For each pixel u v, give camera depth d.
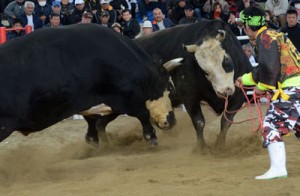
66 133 14.38
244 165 9.45
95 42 9.50
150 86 10.39
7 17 20.48
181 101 11.70
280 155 8.17
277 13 21.06
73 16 20.52
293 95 8.02
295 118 8.06
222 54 10.30
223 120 11.07
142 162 10.28
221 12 21.95
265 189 7.71
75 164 10.39
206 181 8.36
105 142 12.07
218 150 11.01
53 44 9.15
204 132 13.59
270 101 8.23
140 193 7.70
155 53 11.86
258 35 8.12
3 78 8.66
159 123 10.84
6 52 8.86
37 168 9.87
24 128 9.07
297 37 17.69
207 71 10.30
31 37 9.12
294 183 7.93
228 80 10.22
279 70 8.03
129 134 12.84
